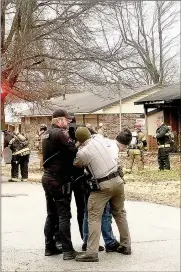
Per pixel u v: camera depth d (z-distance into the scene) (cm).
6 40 1953
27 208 1093
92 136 676
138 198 1243
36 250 714
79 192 710
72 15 2069
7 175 1973
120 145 689
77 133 664
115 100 4097
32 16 1992
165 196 1290
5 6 1833
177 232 827
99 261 653
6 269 611
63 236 661
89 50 2133
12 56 1942
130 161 1966
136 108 4169
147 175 1880
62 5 2066
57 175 657
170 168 2162
